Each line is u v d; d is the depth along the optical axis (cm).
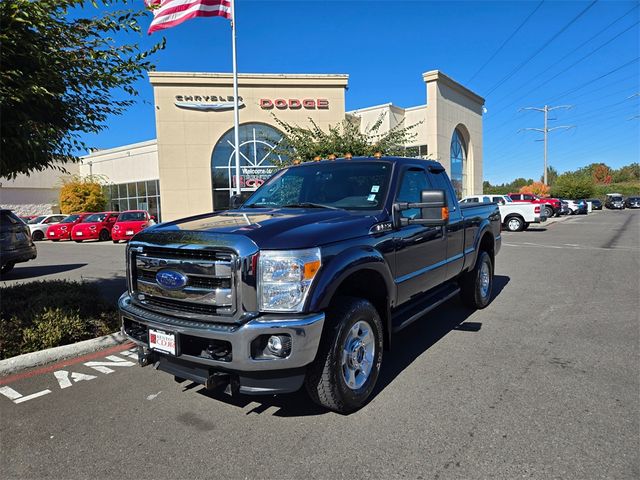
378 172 427
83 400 371
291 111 2486
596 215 3822
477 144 3481
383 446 290
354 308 327
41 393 387
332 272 302
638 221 2836
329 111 2503
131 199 3866
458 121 3161
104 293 772
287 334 281
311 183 452
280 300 285
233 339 278
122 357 476
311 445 293
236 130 1591
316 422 324
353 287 366
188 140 2434
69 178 4062
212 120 2447
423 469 265
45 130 452
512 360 438
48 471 272
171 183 2430
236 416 337
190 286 303
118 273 1088
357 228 345
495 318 593
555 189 5847
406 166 447
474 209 606
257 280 286
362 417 330
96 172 4141
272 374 290
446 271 503
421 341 503
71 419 338
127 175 3878
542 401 347
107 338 507
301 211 385
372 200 403
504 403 346
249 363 279
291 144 1470
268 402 360
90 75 475
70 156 528
